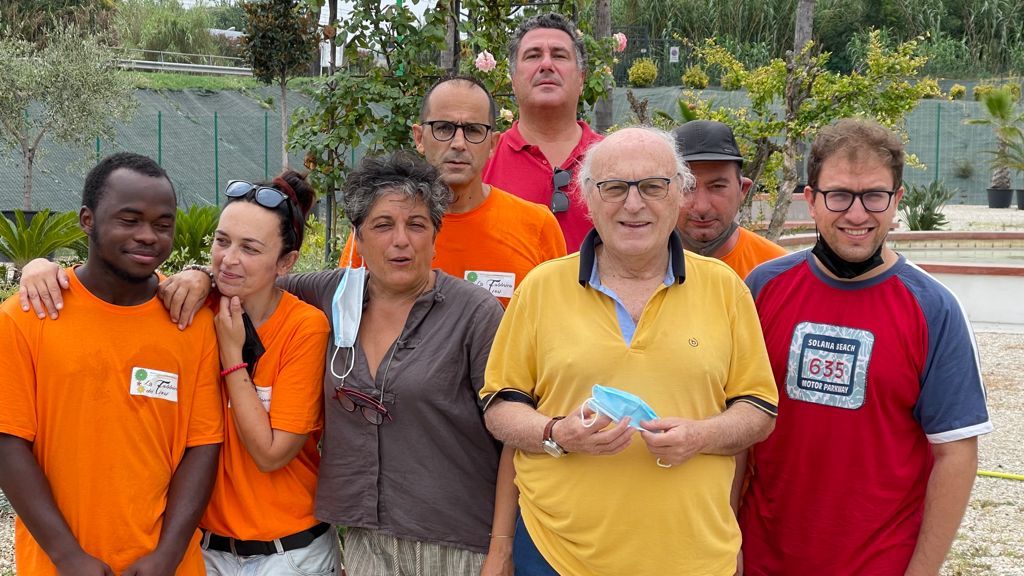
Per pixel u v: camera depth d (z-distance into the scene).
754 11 40.03
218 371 2.73
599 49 6.85
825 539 2.62
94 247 2.47
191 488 2.61
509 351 2.65
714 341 2.52
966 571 4.70
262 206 2.73
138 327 2.53
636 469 2.48
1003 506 5.59
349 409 2.74
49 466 2.48
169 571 2.52
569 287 2.62
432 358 2.72
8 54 18.52
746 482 2.87
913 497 2.60
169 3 45.06
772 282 2.76
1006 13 41.06
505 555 2.75
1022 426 7.17
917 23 42.25
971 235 17.88
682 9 40.38
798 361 2.65
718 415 2.49
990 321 11.55
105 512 2.48
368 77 5.84
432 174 2.78
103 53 19.98
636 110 8.70
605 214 2.51
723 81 10.94
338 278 2.99
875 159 2.50
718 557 2.52
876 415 2.56
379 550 2.78
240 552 2.78
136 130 26.31
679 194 2.55
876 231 2.54
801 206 23.09
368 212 2.70
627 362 2.49
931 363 2.52
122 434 2.49
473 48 6.53
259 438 2.69
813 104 9.80
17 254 12.19
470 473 2.79
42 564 2.51
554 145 4.38
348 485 2.76
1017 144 26.06
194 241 11.90
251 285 2.71
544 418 2.50
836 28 42.09
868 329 2.57
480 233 3.56
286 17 22.89
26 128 18.66
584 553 2.52
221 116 28.66
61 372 2.44
